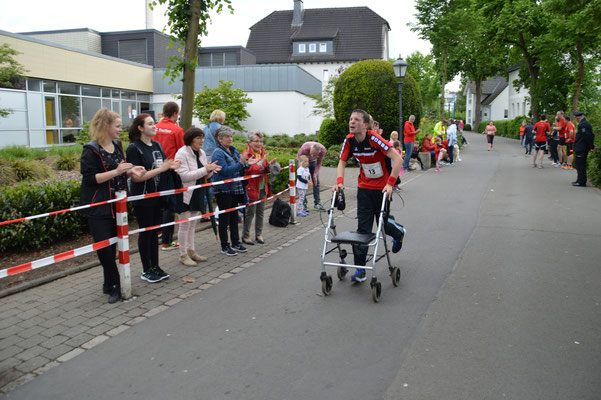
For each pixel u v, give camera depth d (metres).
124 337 4.21
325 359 3.75
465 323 4.37
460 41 31.05
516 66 53.44
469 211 9.64
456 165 19.14
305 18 50.38
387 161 5.27
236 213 6.86
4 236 6.27
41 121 21.78
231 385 3.41
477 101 58.25
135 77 27.50
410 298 5.02
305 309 4.78
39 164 11.62
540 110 36.31
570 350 3.81
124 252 5.01
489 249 6.82
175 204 5.64
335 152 19.08
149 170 5.38
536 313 4.56
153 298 5.13
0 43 19.28
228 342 4.08
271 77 26.81
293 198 8.84
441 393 3.24
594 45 26.08
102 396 3.30
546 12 16.08
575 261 6.16
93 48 31.03
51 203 6.85
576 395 3.18
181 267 6.21
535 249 6.76
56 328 4.39
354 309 4.76
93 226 4.93
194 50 9.12
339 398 3.21
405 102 18.08
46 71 21.66
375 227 8.49
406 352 3.84
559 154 17.19
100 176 4.72
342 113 18.77
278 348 3.95
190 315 4.67
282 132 26.94
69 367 3.70
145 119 5.38
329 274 5.90
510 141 37.41
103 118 4.88
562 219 8.69
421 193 12.07
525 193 11.73
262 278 5.77
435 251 6.78
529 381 3.36
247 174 7.16
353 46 47.50
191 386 3.40
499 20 33.25
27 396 3.32
